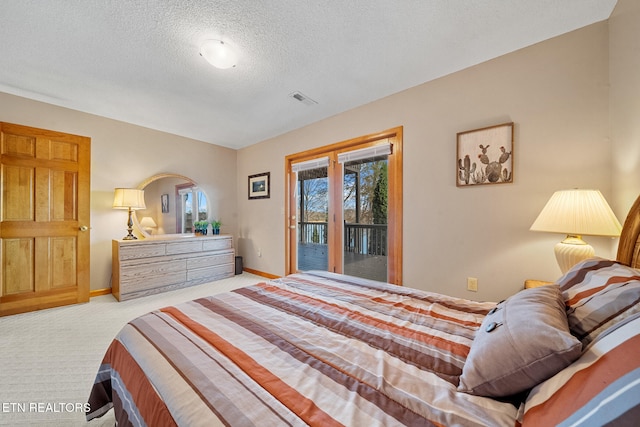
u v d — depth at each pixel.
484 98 2.18
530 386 0.66
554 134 1.88
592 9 1.65
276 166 4.09
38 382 1.59
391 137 2.80
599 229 1.41
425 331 1.07
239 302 1.43
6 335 2.18
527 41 1.94
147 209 3.69
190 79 2.45
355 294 1.57
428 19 1.73
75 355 1.88
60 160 2.87
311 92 2.71
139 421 0.76
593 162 1.75
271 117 3.37
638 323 0.55
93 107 3.05
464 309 1.31
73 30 1.82
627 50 1.50
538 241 1.95
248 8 1.64
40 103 2.89
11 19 1.71
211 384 0.74
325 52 2.07
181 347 0.94
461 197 2.30
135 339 1.03
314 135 3.54
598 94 1.74
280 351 0.92
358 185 3.14
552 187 1.89
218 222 4.34
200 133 3.98
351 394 0.70
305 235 3.77
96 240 3.27
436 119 2.45
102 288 3.30
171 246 3.49
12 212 2.61
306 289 1.68
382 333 1.06
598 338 0.64
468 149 2.25
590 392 0.48
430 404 0.67
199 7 1.63
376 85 2.57
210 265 3.89
